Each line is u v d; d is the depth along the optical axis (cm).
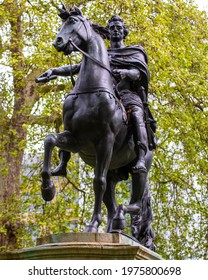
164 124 1781
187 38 1906
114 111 888
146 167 982
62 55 1706
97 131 877
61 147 876
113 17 991
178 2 1905
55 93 1722
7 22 1778
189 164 1873
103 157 878
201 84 1883
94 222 868
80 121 879
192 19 1950
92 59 902
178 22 1911
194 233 1902
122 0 1744
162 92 1798
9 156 1805
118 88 962
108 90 894
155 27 1734
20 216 1714
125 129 920
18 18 1791
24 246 1770
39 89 1756
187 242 1888
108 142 880
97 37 923
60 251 807
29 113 1755
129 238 882
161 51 1716
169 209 1869
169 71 1769
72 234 827
